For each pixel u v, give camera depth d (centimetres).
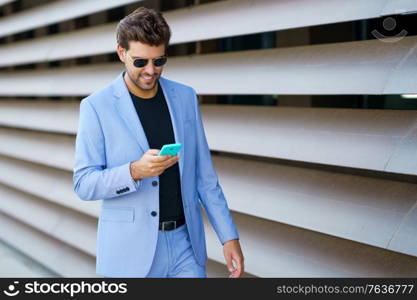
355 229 366
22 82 811
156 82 348
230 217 367
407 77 328
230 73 459
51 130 725
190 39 479
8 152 866
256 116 451
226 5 458
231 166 486
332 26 479
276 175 443
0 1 824
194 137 364
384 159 343
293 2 396
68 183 724
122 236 340
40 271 736
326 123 393
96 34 633
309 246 416
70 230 705
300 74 396
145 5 582
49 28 782
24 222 830
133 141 340
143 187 339
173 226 348
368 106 473
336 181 398
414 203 345
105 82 615
